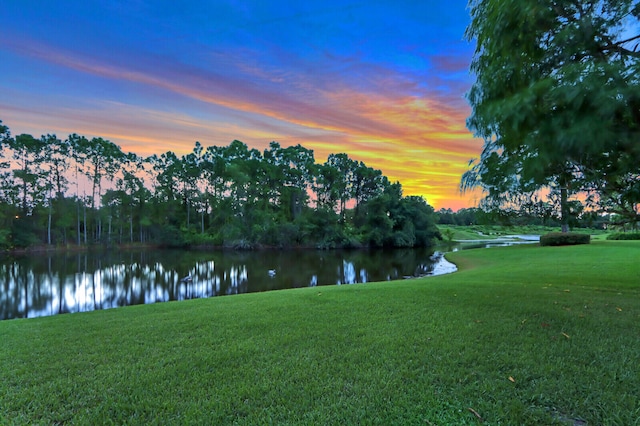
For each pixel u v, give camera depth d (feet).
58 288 51.47
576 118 7.02
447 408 7.45
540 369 9.15
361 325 14.06
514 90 8.71
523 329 12.74
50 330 15.11
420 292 21.65
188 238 137.39
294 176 153.89
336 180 152.35
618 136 7.00
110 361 10.82
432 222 136.67
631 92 6.37
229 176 138.21
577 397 7.70
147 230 143.33
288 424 7.02
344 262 81.61
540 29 8.84
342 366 9.85
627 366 9.25
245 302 20.67
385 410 7.43
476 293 20.66
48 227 117.08
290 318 15.61
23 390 8.84
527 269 38.58
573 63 7.69
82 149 129.39
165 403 8.00
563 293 20.04
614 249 55.88
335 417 7.22
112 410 7.79
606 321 13.55
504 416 7.05
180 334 13.60
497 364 9.59
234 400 8.07
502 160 10.34
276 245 129.80
